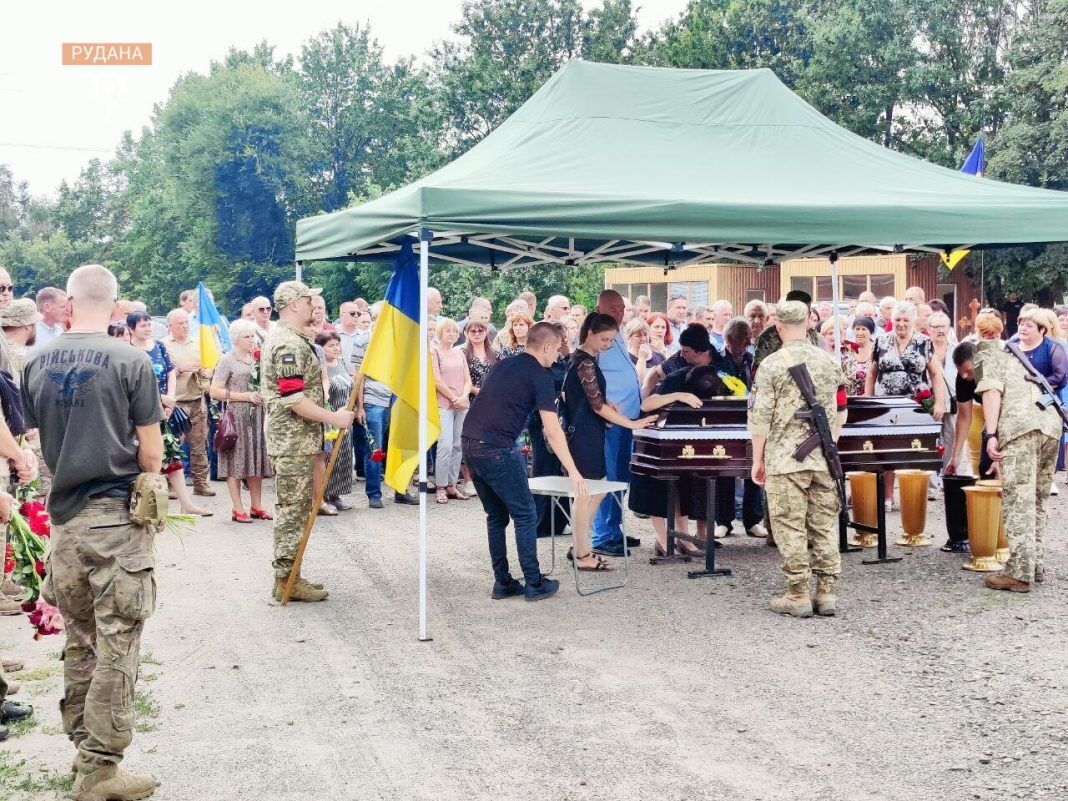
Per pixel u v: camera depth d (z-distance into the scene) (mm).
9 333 6848
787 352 6633
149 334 10242
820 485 6656
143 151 98562
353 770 4449
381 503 10852
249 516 10109
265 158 68438
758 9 42156
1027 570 7105
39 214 112062
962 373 8828
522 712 5094
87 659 4301
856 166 7676
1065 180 31125
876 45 36000
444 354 11031
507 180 6832
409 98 75125
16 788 4238
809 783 4242
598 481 7574
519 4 42156
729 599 7105
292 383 6949
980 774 4297
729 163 7473
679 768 4410
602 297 8328
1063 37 31109
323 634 6457
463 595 7340
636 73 8133
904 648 5984
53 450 4090
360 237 7102
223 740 4789
